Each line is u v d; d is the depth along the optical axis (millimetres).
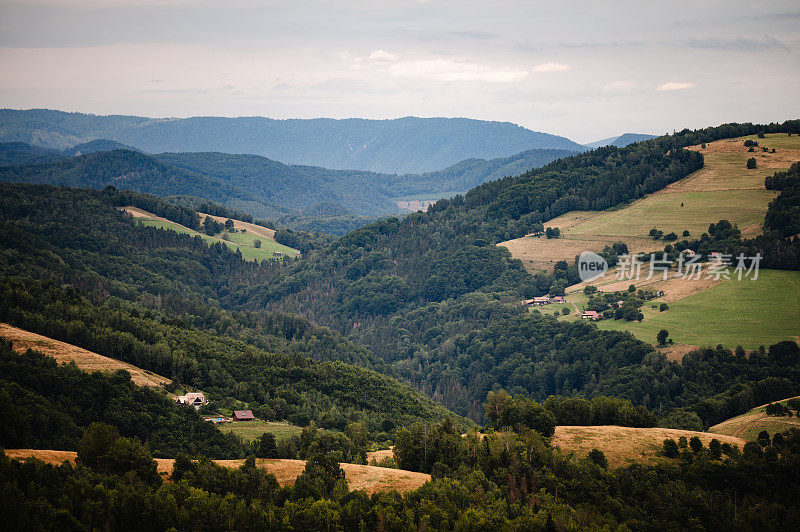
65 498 71750
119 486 75875
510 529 76875
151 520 73000
